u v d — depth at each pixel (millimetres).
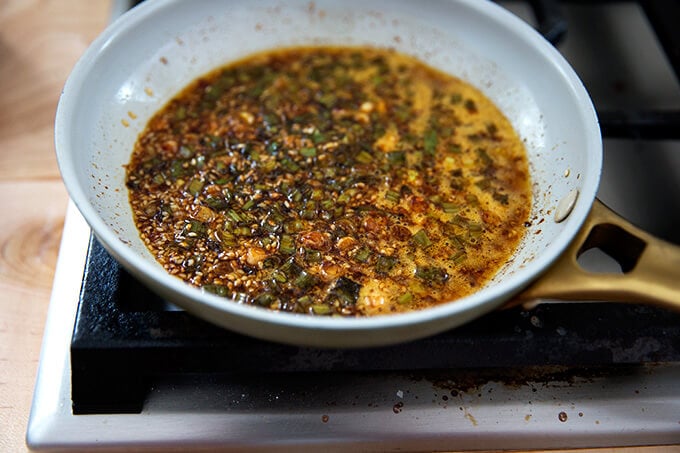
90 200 329
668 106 446
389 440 311
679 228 387
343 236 350
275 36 425
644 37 481
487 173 377
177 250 339
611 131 392
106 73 364
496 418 316
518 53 389
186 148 381
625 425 316
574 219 301
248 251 340
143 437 307
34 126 422
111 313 309
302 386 321
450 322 282
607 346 312
